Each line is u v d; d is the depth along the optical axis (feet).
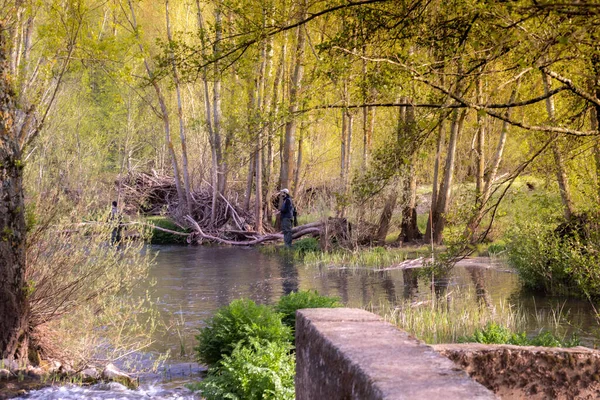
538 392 10.14
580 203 46.19
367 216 81.30
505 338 28.89
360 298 49.93
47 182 33.86
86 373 29.37
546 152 30.12
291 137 94.12
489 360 10.04
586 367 10.22
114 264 33.88
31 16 36.04
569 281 48.47
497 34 19.44
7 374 27.99
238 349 27.17
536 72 23.84
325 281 59.72
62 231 32.32
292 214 88.07
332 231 82.64
